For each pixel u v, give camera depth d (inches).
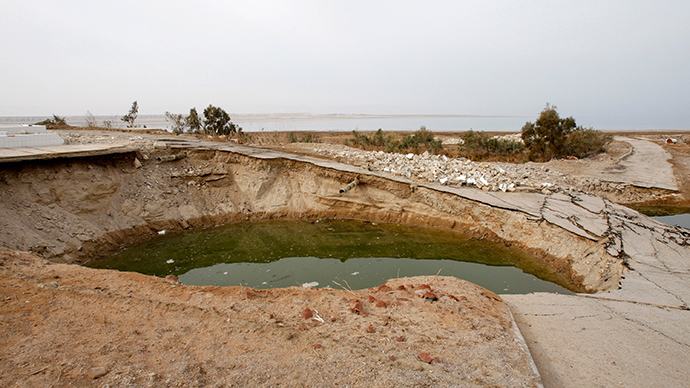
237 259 466.9
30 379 139.3
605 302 269.3
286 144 871.1
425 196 581.3
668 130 2886.3
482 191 579.2
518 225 496.4
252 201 644.1
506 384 152.0
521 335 198.7
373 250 497.4
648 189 742.5
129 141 671.8
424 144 1218.0
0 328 173.2
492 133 2352.4
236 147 753.0
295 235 557.3
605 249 388.2
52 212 454.9
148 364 155.4
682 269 340.2
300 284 391.5
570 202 543.2
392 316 211.0
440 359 167.0
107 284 239.3
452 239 529.0
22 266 258.1
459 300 237.5
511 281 396.2
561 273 414.9
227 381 145.9
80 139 687.7
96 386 138.0
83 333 177.9
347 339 182.9
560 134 1042.1
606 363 187.3
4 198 420.2
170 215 574.6
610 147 1203.9
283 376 150.4
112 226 509.7
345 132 2252.7
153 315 201.5
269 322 197.3
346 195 627.8
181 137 875.4
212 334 184.2
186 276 412.2
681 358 193.9
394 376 151.6
